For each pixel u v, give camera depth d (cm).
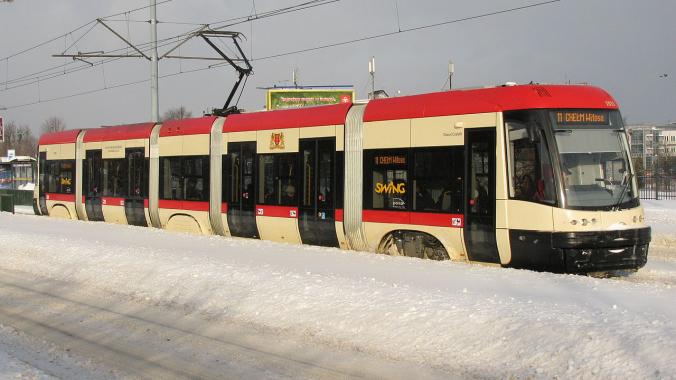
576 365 546
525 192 1080
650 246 1686
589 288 862
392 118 1273
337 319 734
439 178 1195
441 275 972
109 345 727
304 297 814
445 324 673
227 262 1089
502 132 1106
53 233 1681
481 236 1131
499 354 598
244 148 1594
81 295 1002
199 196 1723
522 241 1078
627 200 1088
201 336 747
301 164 1449
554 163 1055
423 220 1218
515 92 1110
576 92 1109
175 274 1016
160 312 870
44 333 788
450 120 1180
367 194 1316
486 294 808
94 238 1542
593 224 1047
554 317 659
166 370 633
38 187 2452
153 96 2489
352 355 648
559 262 1041
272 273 955
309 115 1440
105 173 2092
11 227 1908
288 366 629
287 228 1479
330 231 1384
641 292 833
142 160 1925
